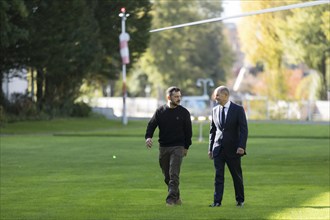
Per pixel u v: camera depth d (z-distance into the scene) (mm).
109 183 37938
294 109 144875
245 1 121750
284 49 140625
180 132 29078
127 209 28125
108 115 137125
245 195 32656
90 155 57000
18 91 129000
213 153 28812
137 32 125312
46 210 28109
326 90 148000
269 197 31875
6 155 56844
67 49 104375
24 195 33031
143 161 51656
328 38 131750
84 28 109562
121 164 49375
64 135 85312
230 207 28578
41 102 118500
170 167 29094
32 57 101125
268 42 141750
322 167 47531
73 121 111375
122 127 105500
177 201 29391
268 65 146500
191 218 25500
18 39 92750
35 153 58844
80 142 72312
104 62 127500
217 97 28656
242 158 54500
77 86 121812
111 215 26500
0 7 86250
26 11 88875
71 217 26172
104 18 121875
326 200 30703
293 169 46125
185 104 174750
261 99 147875
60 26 101375
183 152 29172
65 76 119000
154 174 42656
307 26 134875
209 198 31688
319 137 82688
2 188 35875
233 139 28500
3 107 108312
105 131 94500
